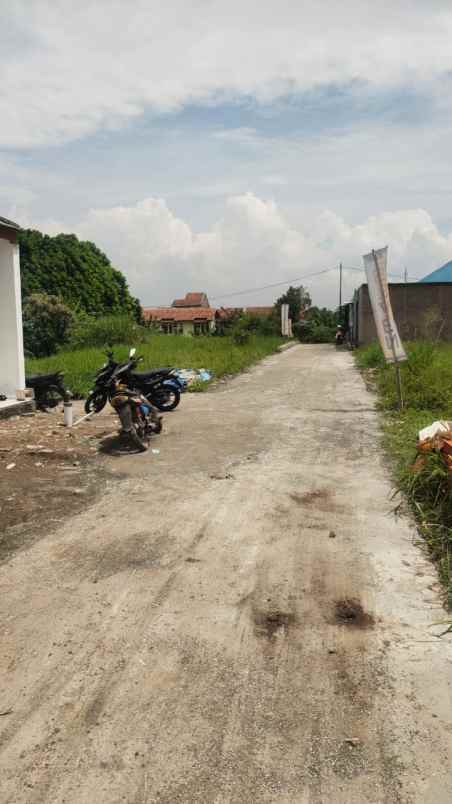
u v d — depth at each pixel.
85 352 18.69
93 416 9.31
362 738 2.31
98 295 33.56
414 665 2.76
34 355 21.58
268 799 2.04
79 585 3.56
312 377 15.15
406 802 2.03
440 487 4.62
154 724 2.39
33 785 2.11
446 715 2.44
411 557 3.94
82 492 5.36
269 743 2.29
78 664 2.79
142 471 6.04
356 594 3.44
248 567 3.80
